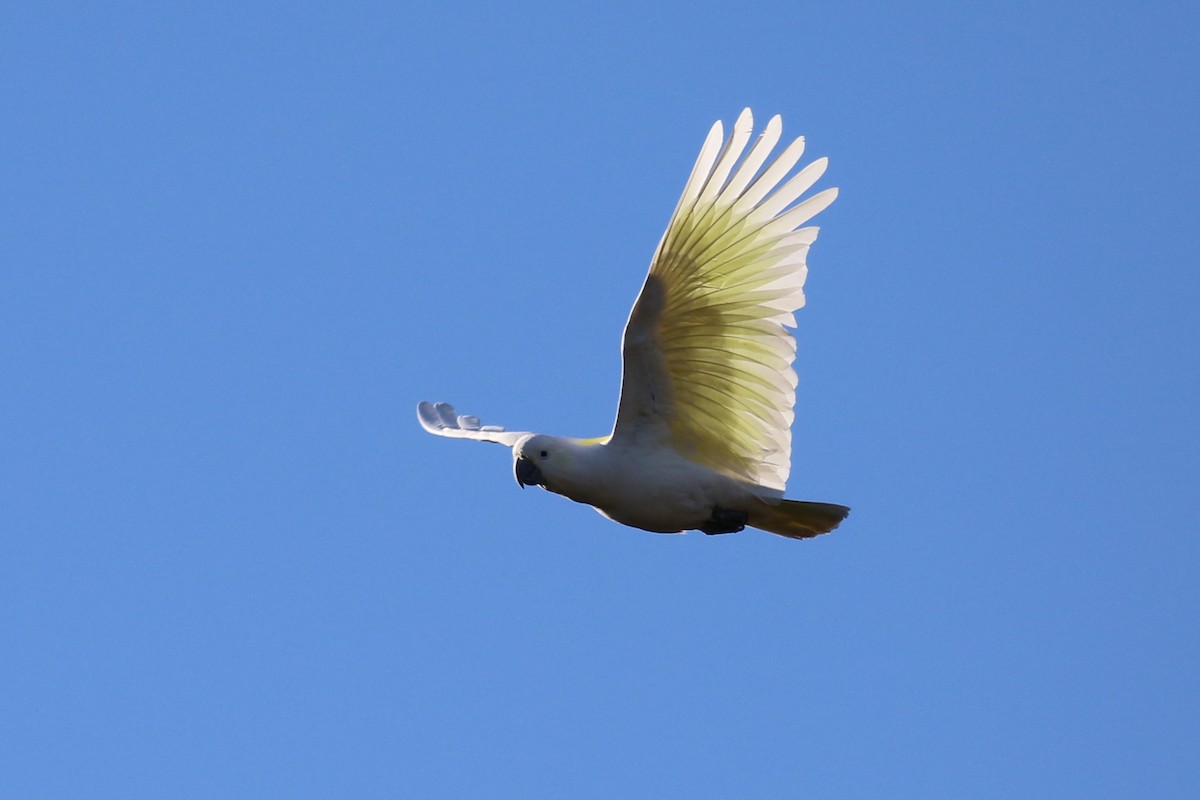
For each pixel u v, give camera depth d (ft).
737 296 44.01
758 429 46.14
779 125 41.83
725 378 45.52
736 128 41.09
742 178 41.75
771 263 43.45
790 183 42.42
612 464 46.55
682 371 45.52
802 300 43.75
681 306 43.96
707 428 46.47
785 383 44.93
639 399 46.03
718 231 42.42
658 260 42.52
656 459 46.60
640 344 44.78
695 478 46.60
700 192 41.16
